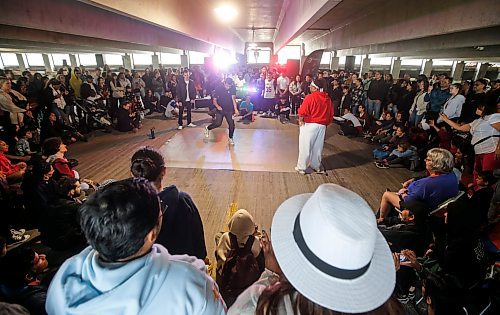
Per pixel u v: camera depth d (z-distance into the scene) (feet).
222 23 45.93
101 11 22.04
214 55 47.09
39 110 19.58
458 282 5.84
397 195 9.04
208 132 21.74
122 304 2.25
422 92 19.30
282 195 12.87
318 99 14.08
